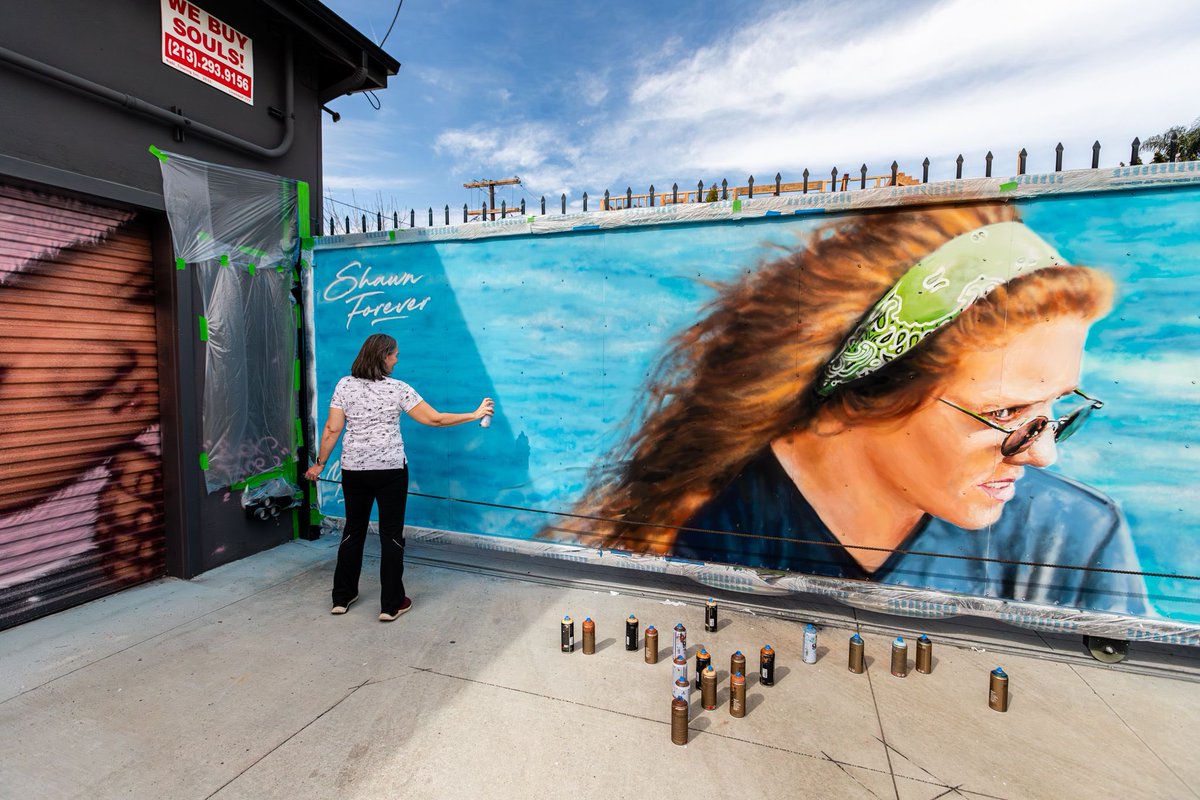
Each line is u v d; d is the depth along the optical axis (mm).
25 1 3012
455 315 4242
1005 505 3148
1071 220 2936
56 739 2320
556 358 3996
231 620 3396
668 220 3652
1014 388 3084
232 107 4219
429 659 2979
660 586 4035
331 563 4367
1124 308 2896
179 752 2252
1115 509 2979
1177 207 2789
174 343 3854
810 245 3387
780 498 3562
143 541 3916
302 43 4770
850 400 3377
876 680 2836
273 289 4555
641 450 3830
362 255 4508
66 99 3209
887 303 3264
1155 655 3121
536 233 3967
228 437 4227
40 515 3338
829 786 2098
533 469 4105
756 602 3787
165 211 3740
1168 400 2867
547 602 3734
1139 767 2219
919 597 3264
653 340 3760
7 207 3076
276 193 4562
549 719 2480
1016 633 3387
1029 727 2469
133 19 3543
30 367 3234
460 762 2207
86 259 3475
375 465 3334
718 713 2541
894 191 3182
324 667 2889
